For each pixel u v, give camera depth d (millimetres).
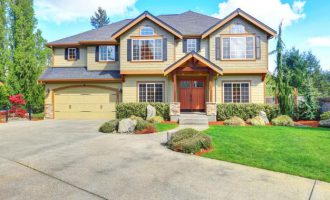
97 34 21594
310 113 16547
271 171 5918
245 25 17500
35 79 21438
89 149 8195
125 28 17781
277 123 14414
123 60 18047
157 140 9836
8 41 31625
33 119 18562
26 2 32750
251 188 4840
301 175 5586
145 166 6273
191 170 5965
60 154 7496
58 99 19406
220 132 11117
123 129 11680
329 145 8469
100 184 5016
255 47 17328
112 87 19078
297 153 7445
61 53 21016
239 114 15945
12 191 4652
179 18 22406
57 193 4566
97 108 19141
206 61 15711
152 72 17859
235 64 17469
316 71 41156
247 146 8391
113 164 6434
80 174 5625
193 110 18531
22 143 9273
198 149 7727
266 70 17234
